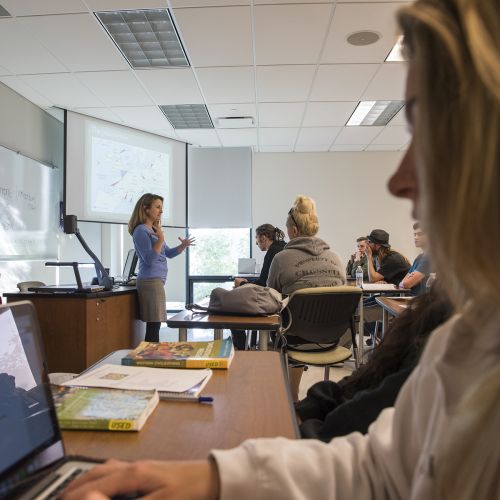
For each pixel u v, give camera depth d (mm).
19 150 4059
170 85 3889
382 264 4211
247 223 6195
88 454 591
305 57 3359
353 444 501
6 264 3801
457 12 269
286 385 896
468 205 252
